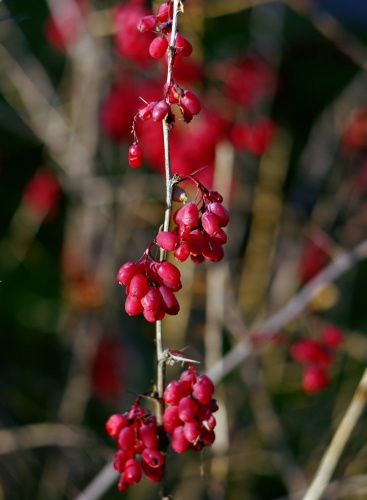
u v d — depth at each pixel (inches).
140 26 77.6
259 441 184.4
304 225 218.7
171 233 69.7
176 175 72.7
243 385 189.8
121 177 214.5
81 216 211.8
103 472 134.2
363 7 326.6
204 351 201.0
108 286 199.2
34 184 233.5
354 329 238.1
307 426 199.5
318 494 118.5
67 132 211.9
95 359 200.2
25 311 222.1
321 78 291.7
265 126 188.2
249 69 198.2
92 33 194.9
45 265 236.7
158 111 71.2
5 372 207.6
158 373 78.8
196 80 180.5
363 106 241.6
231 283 190.2
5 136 258.7
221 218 71.0
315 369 157.8
